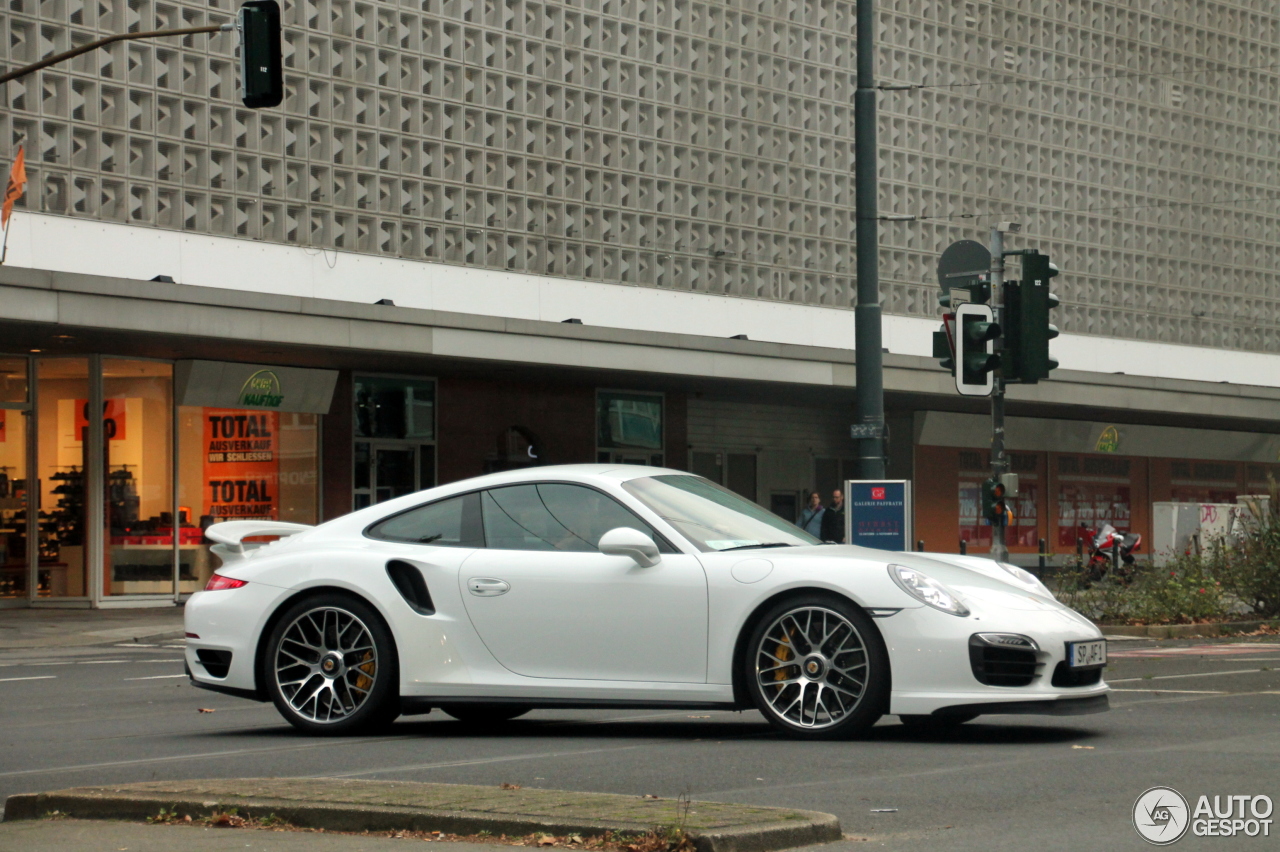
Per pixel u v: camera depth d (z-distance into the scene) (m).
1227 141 43.31
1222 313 43.19
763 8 34.00
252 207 26.39
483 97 29.42
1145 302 41.31
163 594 26.98
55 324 22.27
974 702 8.16
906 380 33.38
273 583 9.33
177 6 25.52
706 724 9.59
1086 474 41.78
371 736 9.16
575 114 30.94
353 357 26.92
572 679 8.80
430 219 28.56
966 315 17.25
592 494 9.15
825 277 35.16
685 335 29.86
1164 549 26.19
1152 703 10.60
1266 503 22.30
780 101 34.25
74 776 7.60
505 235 29.66
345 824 5.77
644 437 33.56
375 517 9.47
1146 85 41.44
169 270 25.08
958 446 38.22
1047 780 6.95
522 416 31.52
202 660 9.49
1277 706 10.37
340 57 27.56
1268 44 44.28
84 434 26.50
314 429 28.61
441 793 6.14
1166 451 43.19
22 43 23.83
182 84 25.53
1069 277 39.59
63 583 26.47
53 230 23.78
